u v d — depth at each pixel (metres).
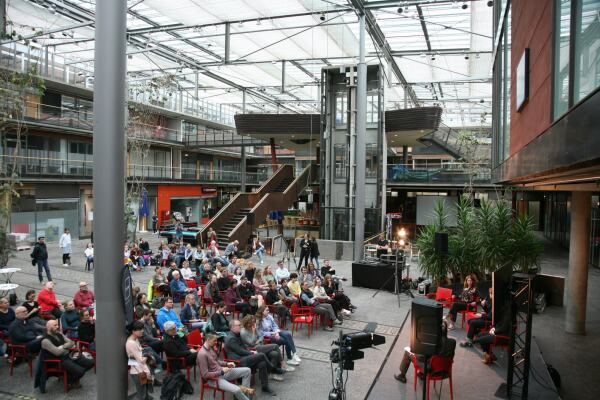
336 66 23.22
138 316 8.30
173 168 40.47
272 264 19.98
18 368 8.22
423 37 26.45
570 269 10.67
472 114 49.22
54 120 26.66
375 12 22.14
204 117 41.62
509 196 25.83
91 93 29.27
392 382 7.96
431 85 38.09
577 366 8.63
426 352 6.52
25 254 21.23
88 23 21.03
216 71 35.41
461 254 13.60
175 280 12.18
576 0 4.00
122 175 6.04
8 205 13.02
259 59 32.47
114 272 5.95
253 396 7.12
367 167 23.64
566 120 3.88
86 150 31.08
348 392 7.53
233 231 22.95
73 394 7.21
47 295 9.89
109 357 5.95
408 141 33.41
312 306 11.02
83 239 29.20
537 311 12.48
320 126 25.33
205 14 23.39
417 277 17.05
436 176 28.72
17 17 23.42
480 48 28.17
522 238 13.31
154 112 35.69
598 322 11.49
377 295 14.45
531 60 6.58
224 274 12.42
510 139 9.68
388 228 20.42
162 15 23.47
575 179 6.63
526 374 7.04
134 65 33.59
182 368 7.62
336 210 23.33
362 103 20.39
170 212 39.22
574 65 3.99
